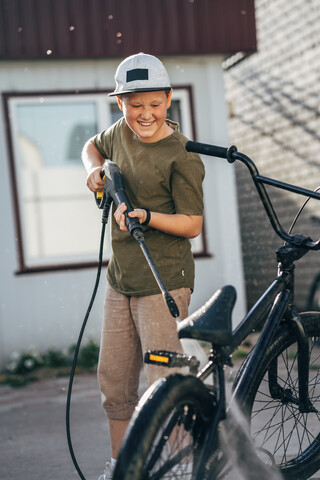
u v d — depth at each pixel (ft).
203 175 9.45
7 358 23.76
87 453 13.35
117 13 24.53
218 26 25.43
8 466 12.80
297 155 31.73
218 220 25.85
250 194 34.58
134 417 6.64
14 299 23.95
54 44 24.00
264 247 33.04
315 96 30.09
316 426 9.32
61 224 24.66
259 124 34.81
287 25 31.58
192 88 25.77
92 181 9.70
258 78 34.47
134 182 9.41
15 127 24.25
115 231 9.69
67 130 24.70
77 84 24.71
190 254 9.75
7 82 24.20
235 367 19.81
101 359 9.89
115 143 9.88
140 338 9.60
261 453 9.86
